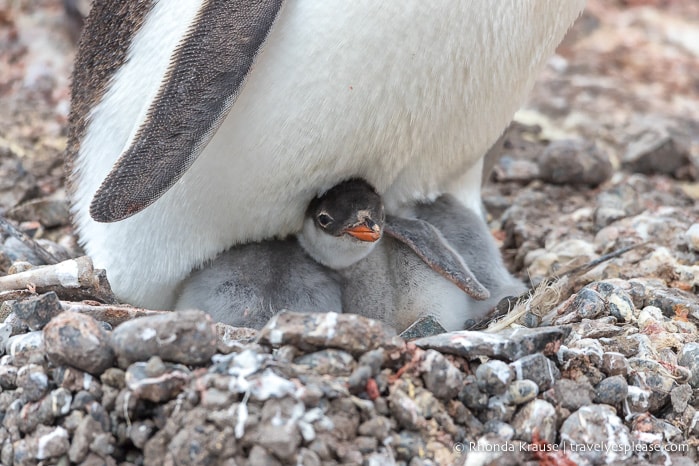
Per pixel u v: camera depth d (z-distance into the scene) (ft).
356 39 28.89
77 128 35.86
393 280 34.47
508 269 43.55
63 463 25.66
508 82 31.91
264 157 30.94
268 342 26.25
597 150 52.24
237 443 24.23
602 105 66.18
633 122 62.75
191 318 25.62
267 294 33.06
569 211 48.73
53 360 26.25
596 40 79.87
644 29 83.05
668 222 43.19
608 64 74.90
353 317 26.25
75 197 36.27
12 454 26.27
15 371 27.50
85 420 25.55
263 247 34.17
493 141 35.01
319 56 29.19
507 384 27.14
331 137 30.66
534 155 56.90
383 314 34.22
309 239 33.71
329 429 24.68
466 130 32.73
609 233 43.27
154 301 35.17
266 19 28.68
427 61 29.55
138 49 32.17
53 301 28.86
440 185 36.06
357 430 25.39
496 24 29.73
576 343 29.99
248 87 29.81
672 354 31.55
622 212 45.68
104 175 33.99
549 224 46.55
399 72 29.58
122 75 32.73
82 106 35.42
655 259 39.06
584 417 27.20
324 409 25.05
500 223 48.67
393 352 26.45
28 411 26.23
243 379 24.57
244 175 31.37
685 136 59.98
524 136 60.29
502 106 32.86
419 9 28.58
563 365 28.84
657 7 88.89
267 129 30.30
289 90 29.68
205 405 24.43
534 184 52.42
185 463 24.32
